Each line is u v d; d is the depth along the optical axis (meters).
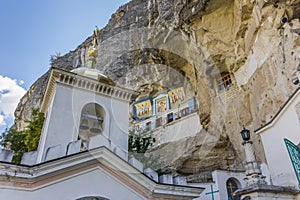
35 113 14.45
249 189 5.55
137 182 6.07
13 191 4.89
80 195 5.39
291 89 9.63
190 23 14.18
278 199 5.54
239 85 14.09
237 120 13.75
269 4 11.21
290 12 10.59
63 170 5.47
